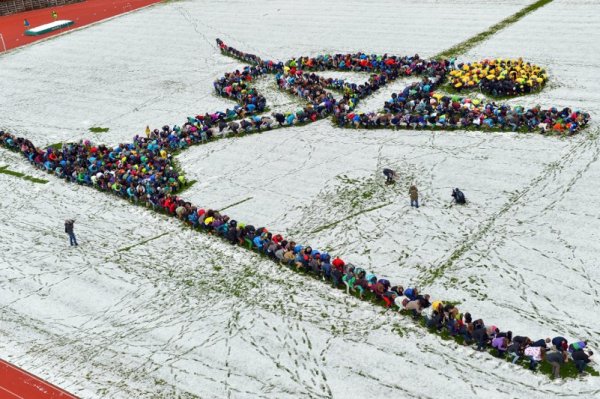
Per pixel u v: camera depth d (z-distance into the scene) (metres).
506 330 27.23
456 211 36.84
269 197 41.09
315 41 75.19
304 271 33.34
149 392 26.34
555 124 44.94
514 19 74.81
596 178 38.31
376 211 37.97
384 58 61.97
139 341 29.55
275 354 27.81
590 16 72.06
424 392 24.75
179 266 35.12
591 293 28.80
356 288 30.77
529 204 36.56
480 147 44.22
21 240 39.47
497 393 24.23
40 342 30.11
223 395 25.78
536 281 30.08
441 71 56.66
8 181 48.03
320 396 25.20
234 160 47.03
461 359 26.17
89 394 26.48
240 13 93.50
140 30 89.81
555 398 23.62
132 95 64.06
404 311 29.31
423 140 46.53
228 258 35.38
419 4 87.38
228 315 30.73
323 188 41.44
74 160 47.88
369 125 49.88
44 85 69.88
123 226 39.97
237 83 59.84
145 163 44.72
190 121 51.97
